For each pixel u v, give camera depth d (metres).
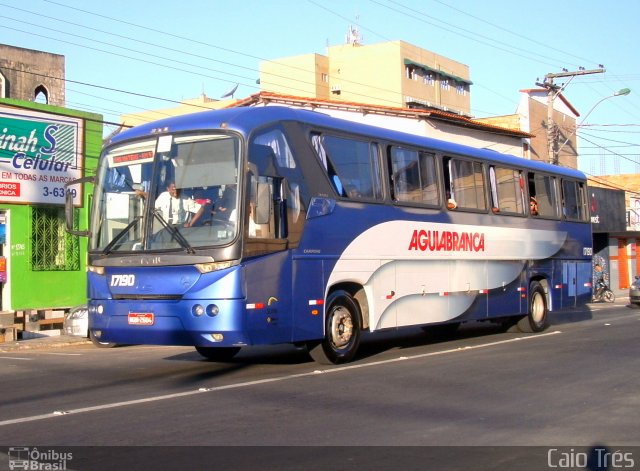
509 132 38.53
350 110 32.72
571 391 10.07
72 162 21.27
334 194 12.35
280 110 11.74
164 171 11.19
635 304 32.44
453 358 13.51
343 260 12.38
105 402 9.45
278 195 11.27
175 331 10.65
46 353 16.53
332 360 12.50
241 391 10.11
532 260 18.02
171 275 10.72
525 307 17.73
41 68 30.22
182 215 10.90
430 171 14.81
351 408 8.95
